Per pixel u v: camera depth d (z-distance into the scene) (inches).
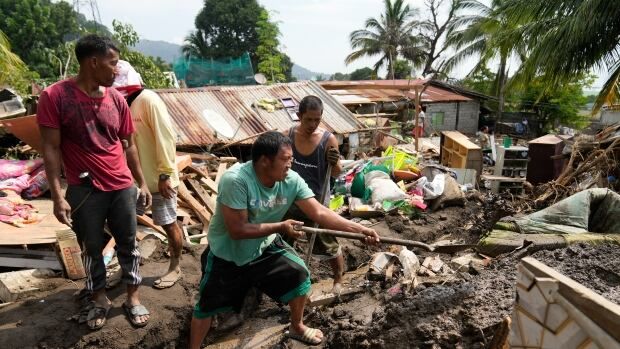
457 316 114.9
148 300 141.6
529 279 70.7
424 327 113.6
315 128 146.6
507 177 354.6
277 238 126.2
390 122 638.5
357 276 185.0
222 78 1104.2
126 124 125.6
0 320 129.6
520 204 299.9
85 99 113.4
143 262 167.3
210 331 144.8
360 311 150.9
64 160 117.8
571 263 132.1
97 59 108.7
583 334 64.5
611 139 310.2
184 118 403.5
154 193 143.3
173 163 140.0
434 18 1173.7
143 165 140.3
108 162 119.7
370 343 122.0
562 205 189.6
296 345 136.7
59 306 136.3
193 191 243.4
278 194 116.3
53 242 162.7
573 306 65.2
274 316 156.6
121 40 557.3
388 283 169.0
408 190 278.1
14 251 162.6
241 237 109.0
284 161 106.3
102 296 131.2
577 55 355.6
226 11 1482.5
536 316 70.5
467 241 223.6
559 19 372.2
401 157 329.4
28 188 208.1
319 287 173.3
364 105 752.3
